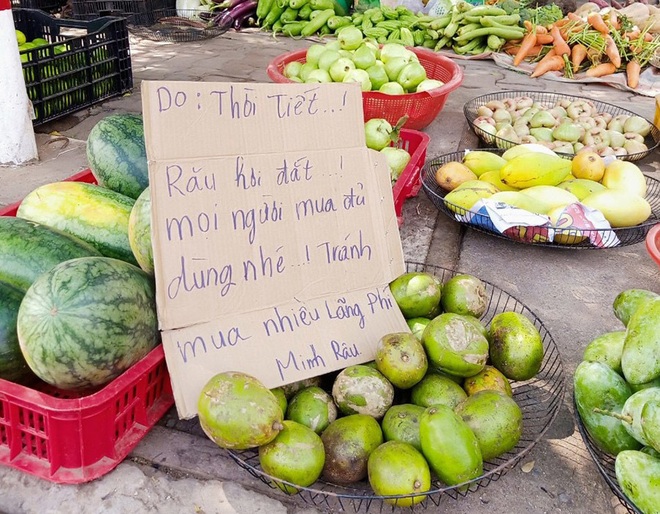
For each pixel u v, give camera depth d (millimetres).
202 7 8375
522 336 1991
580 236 2928
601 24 6668
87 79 4906
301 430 1650
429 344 1890
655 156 4535
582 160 3389
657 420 1478
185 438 1975
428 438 1591
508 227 2912
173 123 1871
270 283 1993
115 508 1725
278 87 2059
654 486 1479
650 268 3127
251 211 1982
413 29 7770
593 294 2883
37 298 1697
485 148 4395
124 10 7793
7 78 3758
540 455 1959
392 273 2209
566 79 6570
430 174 3689
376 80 4223
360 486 1776
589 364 1780
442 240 3281
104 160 2586
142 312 1820
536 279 2975
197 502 1766
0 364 1820
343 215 2148
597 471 1916
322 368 1954
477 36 7328
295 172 2070
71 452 1729
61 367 1676
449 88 4078
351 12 8484
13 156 3957
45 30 5188
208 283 1897
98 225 2281
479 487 1692
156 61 6555
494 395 1773
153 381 1934
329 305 2066
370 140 3158
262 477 1704
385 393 1809
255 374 1867
